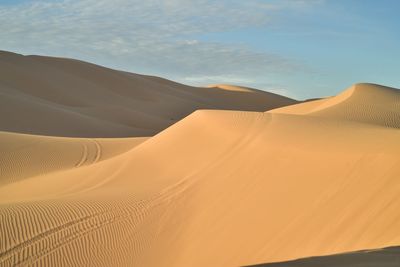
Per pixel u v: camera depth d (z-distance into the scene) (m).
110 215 14.54
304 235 11.41
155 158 22.02
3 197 20.98
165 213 14.55
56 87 72.25
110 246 12.82
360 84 42.84
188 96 100.12
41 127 46.94
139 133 53.69
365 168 12.88
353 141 16.14
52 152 28.52
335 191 12.51
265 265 6.19
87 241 13.00
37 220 14.25
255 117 23.53
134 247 12.79
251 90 118.38
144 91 87.94
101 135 49.34
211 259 11.92
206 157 19.50
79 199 16.42
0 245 12.64
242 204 13.93
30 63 78.69
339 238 10.68
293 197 13.20
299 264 6.00
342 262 6.03
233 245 12.17
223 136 20.70
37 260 11.97
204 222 13.64
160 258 12.34
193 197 15.52
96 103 72.25
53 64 83.44
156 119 64.50
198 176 17.48
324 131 19.52
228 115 24.05
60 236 13.20
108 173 21.84
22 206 15.67
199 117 24.39
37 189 21.30
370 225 10.50
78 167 25.59
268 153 16.84
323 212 11.94
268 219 12.76
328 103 43.88
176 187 16.81
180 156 20.88
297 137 18.25
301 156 15.38
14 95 54.72
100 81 84.69
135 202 15.60
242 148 18.59
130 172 21.25
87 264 12.01
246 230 12.59
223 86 118.06
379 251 6.75
